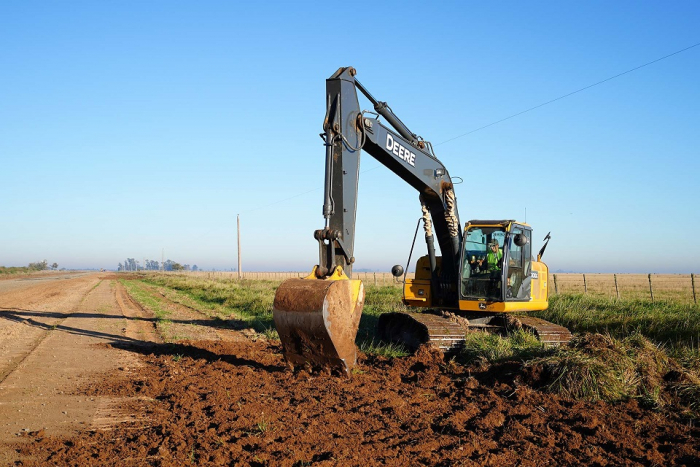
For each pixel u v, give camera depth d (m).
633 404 7.51
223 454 5.64
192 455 5.59
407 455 5.65
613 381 7.82
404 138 11.48
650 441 6.17
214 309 24.06
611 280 62.19
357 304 8.88
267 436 6.16
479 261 12.41
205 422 6.80
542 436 6.29
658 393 7.70
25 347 13.19
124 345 13.65
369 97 10.41
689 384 7.84
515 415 7.14
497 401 7.71
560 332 11.16
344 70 9.44
